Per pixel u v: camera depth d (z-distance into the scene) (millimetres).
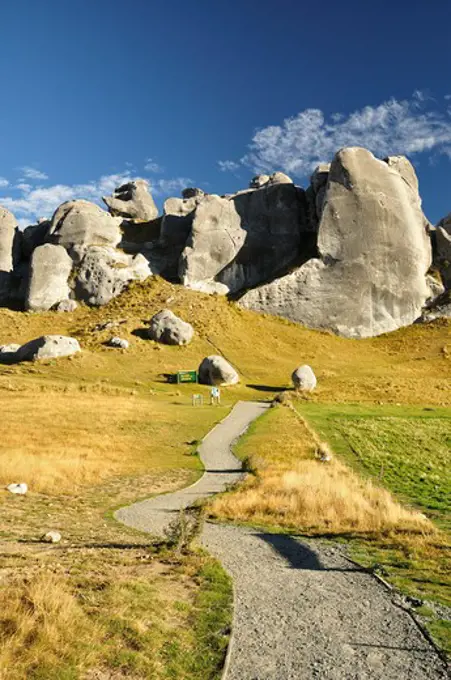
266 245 95688
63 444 29844
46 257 88938
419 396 56781
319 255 89938
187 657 6508
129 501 18750
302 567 11094
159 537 13305
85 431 34031
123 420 38719
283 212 97500
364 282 88938
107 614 7180
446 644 7285
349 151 94125
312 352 76625
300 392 56656
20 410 39969
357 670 6453
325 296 87812
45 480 20609
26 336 75938
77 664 5914
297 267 90000
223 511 17281
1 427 33375
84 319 82000
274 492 19516
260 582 9914
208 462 27656
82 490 20375
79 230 93438
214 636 7188
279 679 6160
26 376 56562
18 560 9406
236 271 93375
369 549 12750
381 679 6242
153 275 92812
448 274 95562
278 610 8422
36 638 6215
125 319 77562
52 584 7562
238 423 40188
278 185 99062
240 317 83125
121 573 9352
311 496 18109
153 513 16812
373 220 91250
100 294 87500
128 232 103812
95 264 90000
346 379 63312
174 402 50562
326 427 38750
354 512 16594
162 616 7605
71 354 64500
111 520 15430
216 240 93188
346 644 7207
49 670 5691
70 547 11297
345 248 89750
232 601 8594
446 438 36562
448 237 97375
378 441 34375
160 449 30938
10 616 6570
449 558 11930
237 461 27750
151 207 114062
